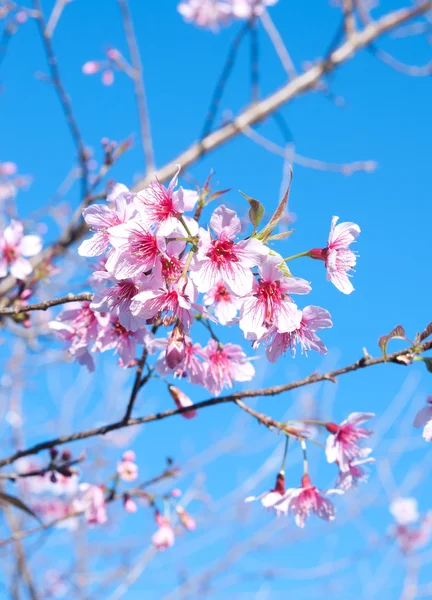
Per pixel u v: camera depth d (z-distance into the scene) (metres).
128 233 0.56
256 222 0.56
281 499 0.62
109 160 0.85
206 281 0.56
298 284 0.56
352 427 0.63
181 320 0.57
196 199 0.61
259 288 0.56
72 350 0.66
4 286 0.81
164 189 0.57
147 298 0.56
